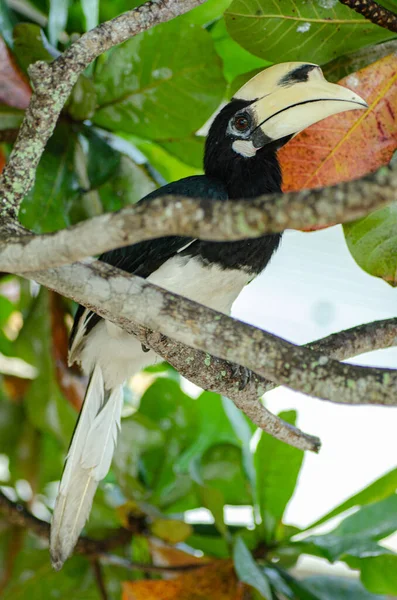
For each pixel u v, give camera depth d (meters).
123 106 6.61
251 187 6.51
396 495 6.38
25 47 6.38
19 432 7.81
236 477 6.62
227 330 3.77
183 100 6.51
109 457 6.34
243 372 5.09
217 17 6.82
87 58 4.55
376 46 5.78
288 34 5.71
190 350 4.87
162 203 3.22
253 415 5.26
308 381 3.69
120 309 3.87
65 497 6.12
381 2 5.52
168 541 6.41
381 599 6.32
